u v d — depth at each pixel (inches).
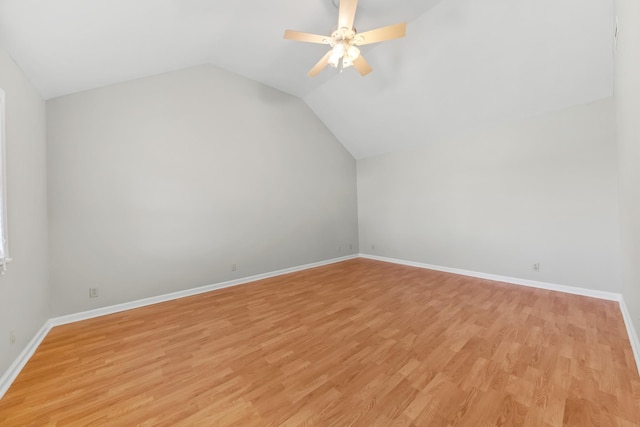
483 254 156.3
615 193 114.0
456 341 83.7
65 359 79.4
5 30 67.5
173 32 102.7
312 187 197.6
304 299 127.2
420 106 156.2
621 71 81.6
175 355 80.4
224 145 153.0
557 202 129.0
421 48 124.0
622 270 105.9
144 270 126.6
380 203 213.5
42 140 101.0
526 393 59.9
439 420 53.1
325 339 87.6
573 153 123.8
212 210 148.6
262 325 100.0
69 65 93.1
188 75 140.1
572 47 102.2
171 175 135.0
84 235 112.4
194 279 141.7
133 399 61.9
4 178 71.2
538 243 135.3
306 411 56.8
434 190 178.7
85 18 75.5
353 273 174.9
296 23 111.3
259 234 168.1
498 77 123.6
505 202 146.3
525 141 138.0
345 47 92.3
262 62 145.1
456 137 165.9
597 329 89.4
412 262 194.1
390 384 64.5
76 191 110.9
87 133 113.5
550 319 98.0
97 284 115.0
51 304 104.9
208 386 65.9
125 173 122.3
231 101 155.6
